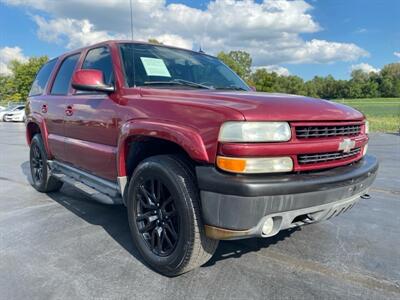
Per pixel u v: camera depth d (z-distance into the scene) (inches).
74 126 147.6
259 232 86.0
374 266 109.8
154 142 109.5
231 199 83.2
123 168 115.9
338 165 100.6
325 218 101.3
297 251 120.2
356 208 169.6
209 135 87.0
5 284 97.8
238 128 83.0
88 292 94.0
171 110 98.0
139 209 111.4
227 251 119.6
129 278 101.4
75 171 154.7
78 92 150.3
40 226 143.3
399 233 137.5
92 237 131.6
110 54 131.9
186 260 95.8
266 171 85.0
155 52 138.6
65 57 178.5
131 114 110.5
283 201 84.7
